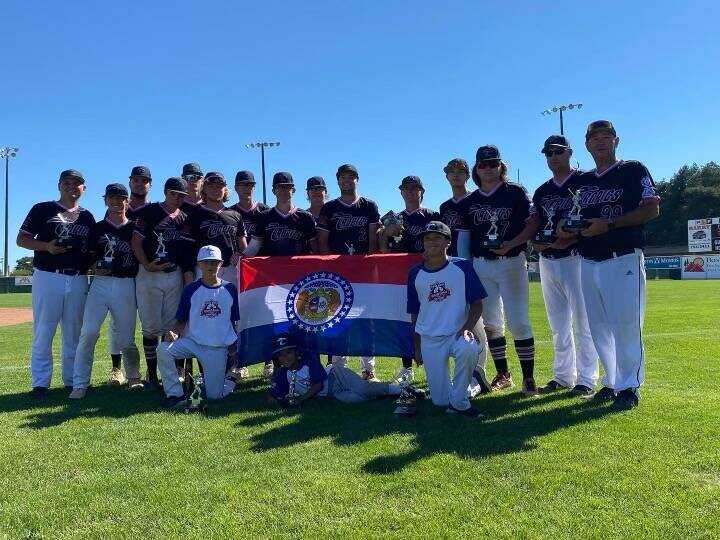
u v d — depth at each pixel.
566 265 5.88
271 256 7.11
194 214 7.07
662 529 2.90
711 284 31.77
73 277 6.45
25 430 4.95
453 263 5.32
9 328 15.65
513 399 5.69
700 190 70.25
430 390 5.40
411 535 2.92
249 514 3.21
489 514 3.12
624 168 5.29
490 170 6.07
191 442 4.51
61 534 3.06
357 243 7.39
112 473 3.89
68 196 6.41
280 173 7.29
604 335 5.48
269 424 4.98
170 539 2.96
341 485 3.56
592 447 4.08
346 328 6.27
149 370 6.86
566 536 2.86
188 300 6.12
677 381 6.18
